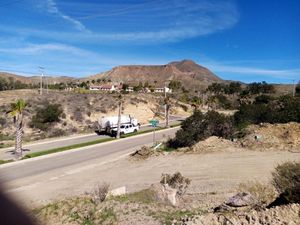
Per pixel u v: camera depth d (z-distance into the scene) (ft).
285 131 136.56
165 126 224.74
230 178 82.12
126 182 85.10
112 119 192.44
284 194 44.11
